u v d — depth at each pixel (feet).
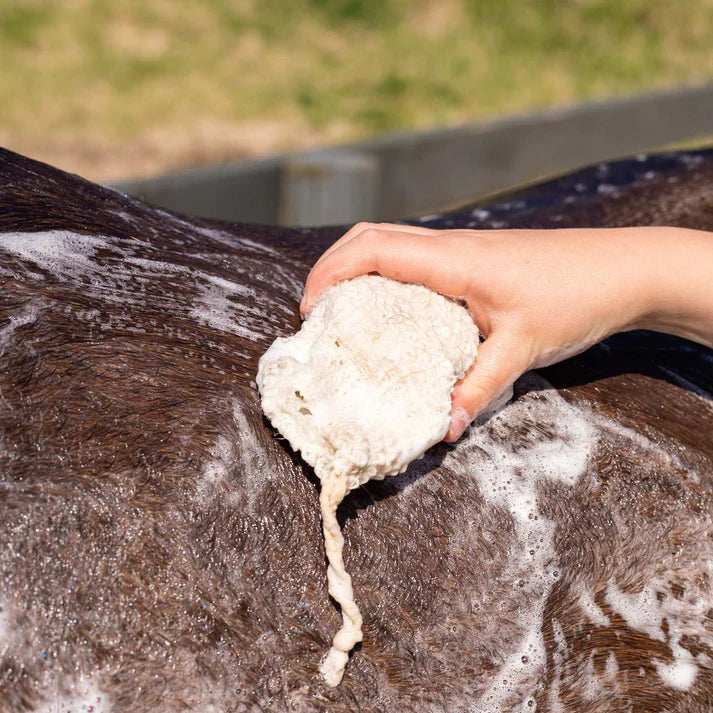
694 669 2.97
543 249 2.91
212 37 13.14
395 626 2.78
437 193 9.31
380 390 2.73
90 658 2.57
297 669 2.69
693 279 2.97
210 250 3.04
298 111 11.60
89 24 13.00
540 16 14.57
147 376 2.71
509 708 2.84
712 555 3.03
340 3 14.30
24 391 2.64
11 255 2.76
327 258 2.86
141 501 2.63
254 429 2.74
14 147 9.78
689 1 15.35
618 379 3.15
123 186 7.17
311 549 2.72
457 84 12.76
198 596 2.64
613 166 4.30
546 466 2.96
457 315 2.85
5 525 2.56
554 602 2.91
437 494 2.85
